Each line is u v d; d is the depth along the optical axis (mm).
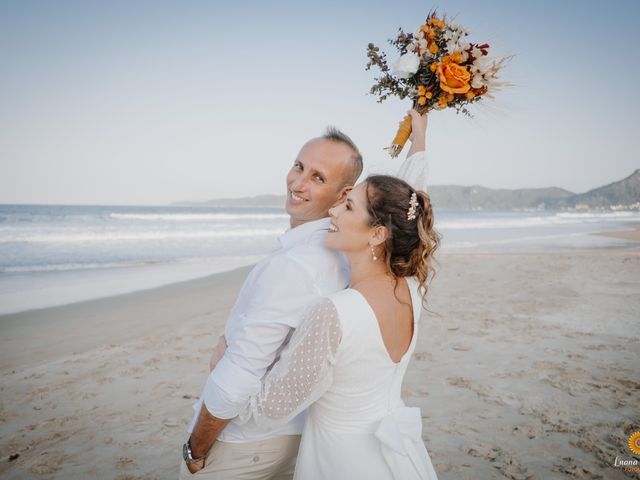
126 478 2969
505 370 4773
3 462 3182
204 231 28828
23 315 7410
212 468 1592
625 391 4188
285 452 1650
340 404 1469
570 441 3312
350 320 1345
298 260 1499
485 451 3188
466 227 39531
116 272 12305
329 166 1793
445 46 1962
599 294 8812
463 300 8328
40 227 28141
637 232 31656
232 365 1419
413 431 1494
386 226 1467
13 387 4527
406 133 2131
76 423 3758
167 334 6422
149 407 4059
